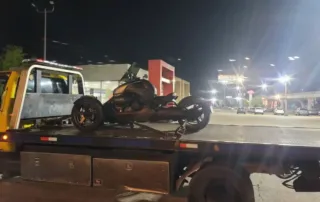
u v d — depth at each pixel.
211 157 4.51
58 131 5.68
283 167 4.36
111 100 5.83
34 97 6.15
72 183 5.05
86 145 4.96
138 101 5.72
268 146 4.20
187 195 4.67
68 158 5.07
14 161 5.62
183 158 4.79
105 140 4.85
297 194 6.21
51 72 6.74
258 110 51.91
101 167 4.89
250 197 4.32
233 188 4.33
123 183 4.77
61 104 6.86
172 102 5.88
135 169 4.71
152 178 4.63
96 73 28.56
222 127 6.86
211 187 4.43
